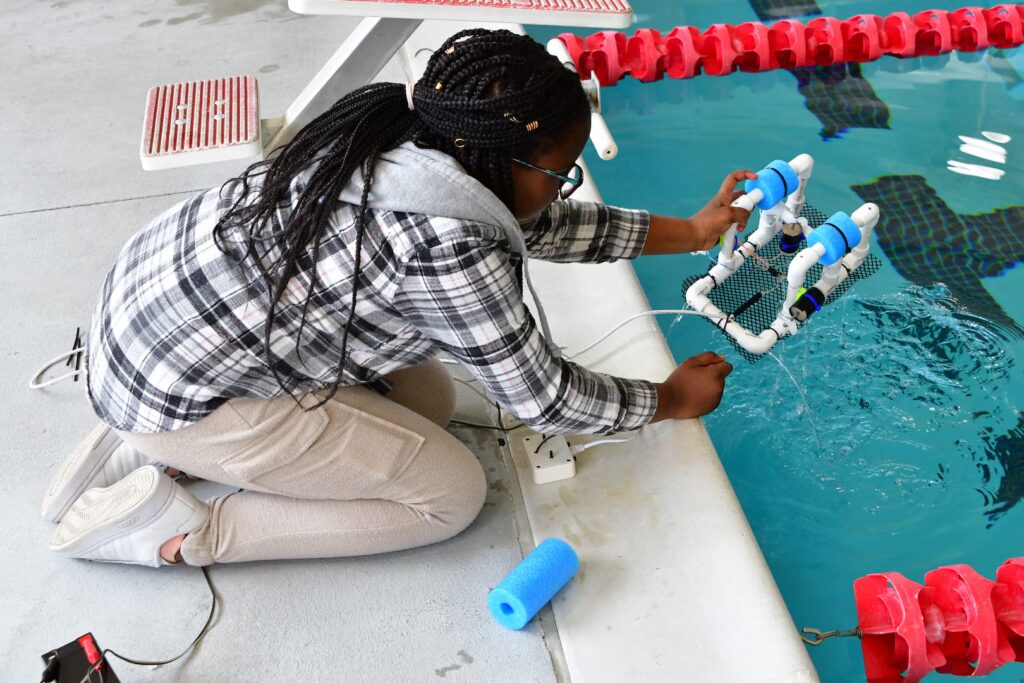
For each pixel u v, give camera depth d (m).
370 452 1.25
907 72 2.72
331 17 2.96
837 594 1.52
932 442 1.73
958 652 1.25
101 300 1.20
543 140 0.99
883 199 2.22
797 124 2.51
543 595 1.29
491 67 0.94
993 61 2.75
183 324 1.07
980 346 1.88
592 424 1.28
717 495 1.44
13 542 1.48
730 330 1.54
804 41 2.72
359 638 1.33
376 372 1.21
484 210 1.00
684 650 1.26
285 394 1.17
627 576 1.36
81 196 2.24
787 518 1.63
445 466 1.33
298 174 1.04
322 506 1.35
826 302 1.99
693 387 1.43
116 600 1.40
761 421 1.79
